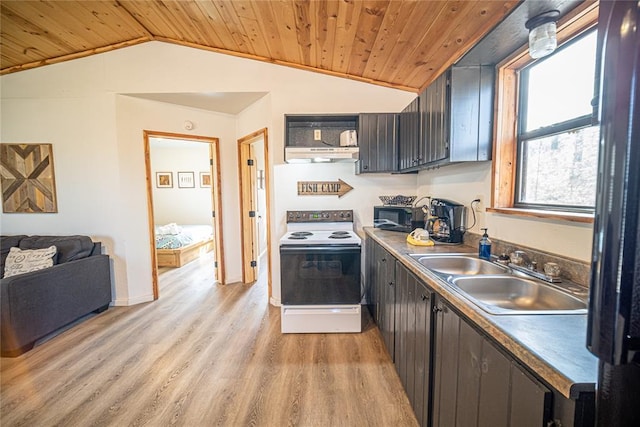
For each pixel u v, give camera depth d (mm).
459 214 2258
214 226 4141
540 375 700
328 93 3148
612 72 483
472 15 1787
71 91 3170
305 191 3285
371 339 2576
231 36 2738
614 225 488
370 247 3012
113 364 2223
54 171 3262
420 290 1547
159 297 3609
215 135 3875
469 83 1863
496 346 905
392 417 1694
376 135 2938
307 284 2660
